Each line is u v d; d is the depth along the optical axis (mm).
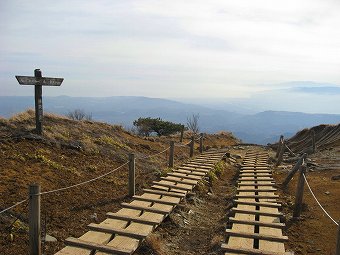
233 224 4777
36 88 7199
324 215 5355
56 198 4992
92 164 7023
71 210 4789
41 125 7383
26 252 3529
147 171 7836
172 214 5281
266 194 6461
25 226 3975
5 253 3420
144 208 5055
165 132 19047
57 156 6711
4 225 3840
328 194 6465
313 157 11000
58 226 4273
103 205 5246
